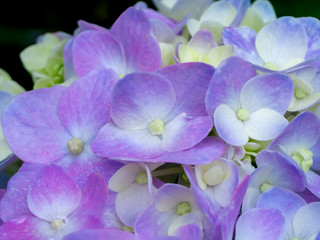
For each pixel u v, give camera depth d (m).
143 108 0.21
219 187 0.20
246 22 0.26
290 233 0.20
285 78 0.21
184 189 0.20
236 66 0.20
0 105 0.25
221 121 0.20
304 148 0.21
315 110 0.22
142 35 0.22
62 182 0.20
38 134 0.22
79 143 0.22
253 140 0.21
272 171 0.21
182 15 0.27
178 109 0.21
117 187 0.20
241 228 0.20
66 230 0.20
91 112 0.22
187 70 0.21
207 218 0.20
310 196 0.21
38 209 0.20
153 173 0.21
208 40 0.23
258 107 0.21
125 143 0.21
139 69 0.23
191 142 0.20
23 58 0.28
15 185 0.21
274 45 0.23
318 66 0.23
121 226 0.20
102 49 0.24
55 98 0.22
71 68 0.25
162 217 0.20
